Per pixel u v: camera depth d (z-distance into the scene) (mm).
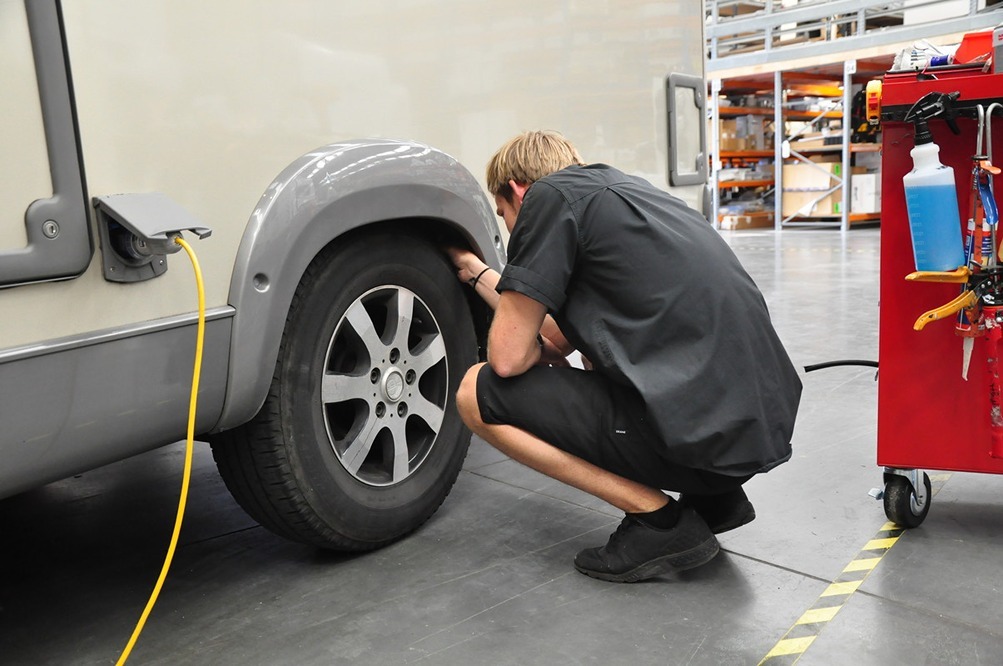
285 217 1758
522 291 1796
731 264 1835
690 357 1752
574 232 1793
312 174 1812
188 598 1917
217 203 1672
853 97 11656
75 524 2406
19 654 1700
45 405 1403
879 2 10406
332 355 2084
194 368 1625
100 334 1473
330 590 1922
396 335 2092
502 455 2879
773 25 11266
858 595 1801
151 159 1557
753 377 1774
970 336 1878
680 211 1875
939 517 2199
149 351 1551
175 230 1488
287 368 1852
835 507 2293
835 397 3402
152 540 2271
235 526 2348
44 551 2221
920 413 2025
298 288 1859
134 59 1521
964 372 1895
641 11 2982
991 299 1852
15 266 1339
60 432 1434
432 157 2082
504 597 1860
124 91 1508
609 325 1806
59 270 1401
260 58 1745
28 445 1391
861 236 10578
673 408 1721
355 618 1788
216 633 1751
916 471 2092
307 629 1750
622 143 2918
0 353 1334
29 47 1355
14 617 1861
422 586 1923
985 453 2006
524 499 2449
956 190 1878
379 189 1936
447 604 1835
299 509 1911
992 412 1919
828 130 11938
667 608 1784
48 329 1410
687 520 1900
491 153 2375
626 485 1902
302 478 1896
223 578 2014
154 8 1551
